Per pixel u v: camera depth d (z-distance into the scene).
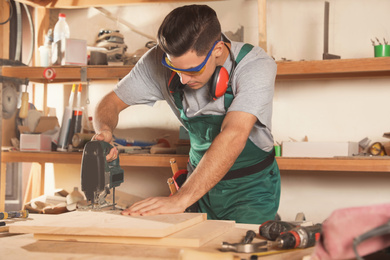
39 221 1.29
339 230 0.73
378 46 2.63
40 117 3.14
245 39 3.29
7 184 3.61
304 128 3.22
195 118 1.99
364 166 2.59
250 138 1.95
